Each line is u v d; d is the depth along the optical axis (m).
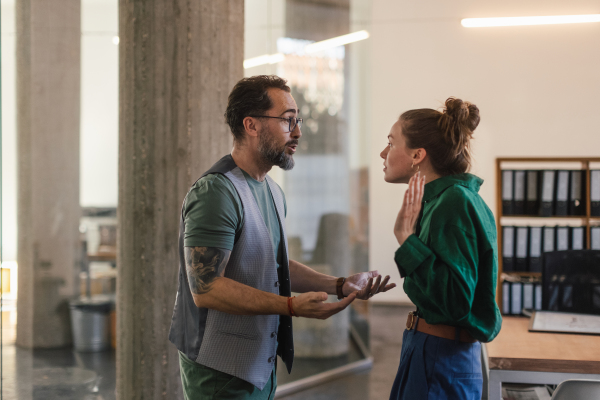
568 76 6.66
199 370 1.58
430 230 1.38
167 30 2.27
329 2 4.38
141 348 2.31
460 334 1.45
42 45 3.83
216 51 2.33
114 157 3.84
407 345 1.52
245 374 1.54
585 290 3.00
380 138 7.07
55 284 3.73
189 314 1.61
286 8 4.16
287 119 1.57
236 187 1.52
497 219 3.63
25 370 3.58
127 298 2.34
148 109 2.27
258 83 1.57
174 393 2.33
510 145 6.80
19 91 3.87
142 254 2.30
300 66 4.23
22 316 3.69
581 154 6.66
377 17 7.02
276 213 1.69
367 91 4.62
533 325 2.51
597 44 6.59
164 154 2.28
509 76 6.78
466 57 6.86
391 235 7.09
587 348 2.12
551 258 3.05
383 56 7.02
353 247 4.55
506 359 1.98
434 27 6.90
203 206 1.46
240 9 2.44
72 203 3.83
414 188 1.42
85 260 3.81
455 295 1.33
